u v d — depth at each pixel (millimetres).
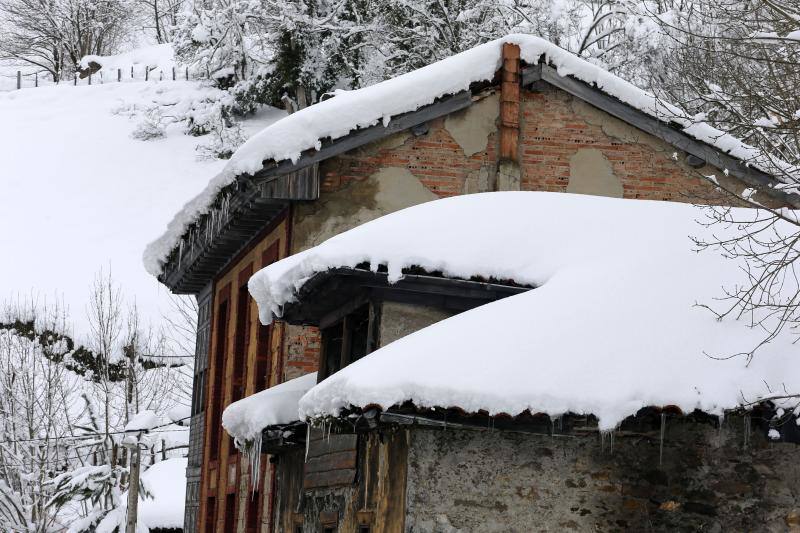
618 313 12297
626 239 13969
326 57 41594
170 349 53344
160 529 35750
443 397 11312
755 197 19891
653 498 12117
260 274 14688
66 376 47000
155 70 89250
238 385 23656
